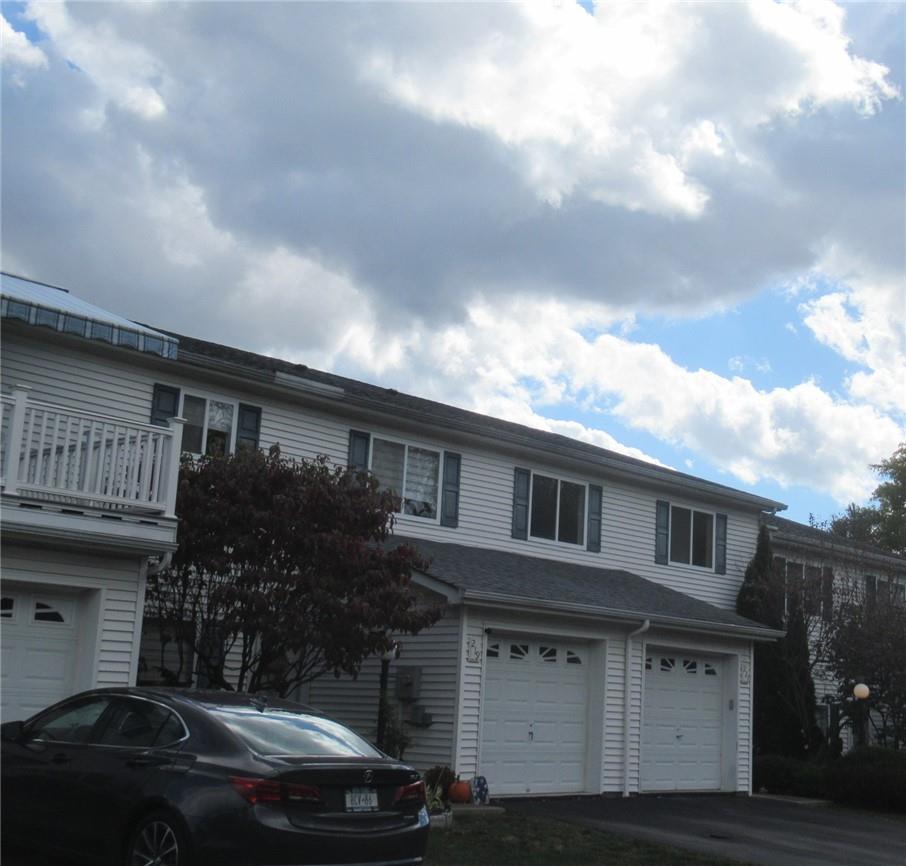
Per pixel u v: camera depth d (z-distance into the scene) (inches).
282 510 559.5
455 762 679.7
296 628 545.6
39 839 362.9
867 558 1151.0
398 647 669.9
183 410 736.3
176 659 673.0
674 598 904.9
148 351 594.6
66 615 524.1
